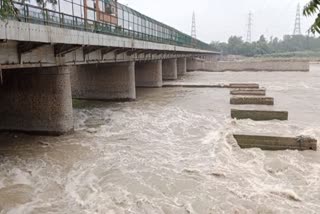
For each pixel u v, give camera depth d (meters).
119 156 15.70
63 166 14.45
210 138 18.81
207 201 11.25
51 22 15.60
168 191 11.98
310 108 28.59
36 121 19.58
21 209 10.70
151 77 46.19
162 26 45.59
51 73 18.98
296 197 11.55
